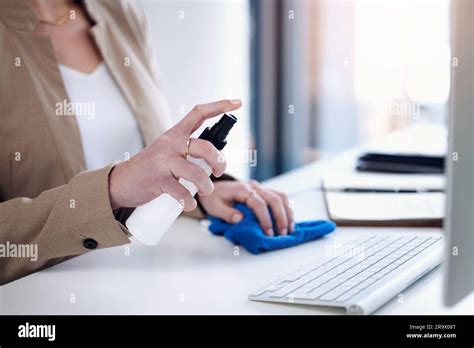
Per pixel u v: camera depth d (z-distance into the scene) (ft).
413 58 8.57
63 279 2.26
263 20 9.38
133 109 3.32
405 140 5.34
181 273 2.29
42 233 2.26
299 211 3.26
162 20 7.21
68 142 2.88
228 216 2.82
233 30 8.93
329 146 9.50
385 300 1.89
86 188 2.20
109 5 3.57
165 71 7.33
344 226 2.95
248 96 9.53
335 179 3.97
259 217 2.69
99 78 3.32
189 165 2.04
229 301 1.98
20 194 2.80
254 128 9.66
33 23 2.91
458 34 1.56
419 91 8.41
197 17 7.89
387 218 2.93
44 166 2.79
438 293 2.04
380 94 8.96
